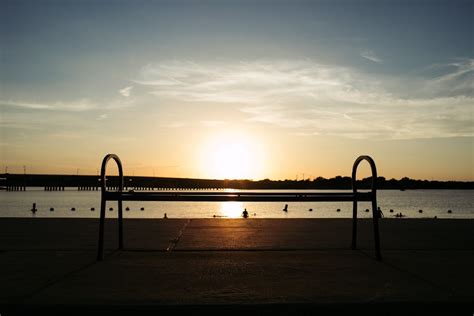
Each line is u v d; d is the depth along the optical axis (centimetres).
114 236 752
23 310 361
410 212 7638
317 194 593
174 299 379
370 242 692
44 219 1024
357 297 385
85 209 7688
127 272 485
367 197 586
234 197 593
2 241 699
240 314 362
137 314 360
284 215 6888
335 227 880
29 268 505
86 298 381
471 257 574
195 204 11212
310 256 578
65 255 584
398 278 458
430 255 588
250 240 707
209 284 433
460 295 390
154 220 998
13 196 15888
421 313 370
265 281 446
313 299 379
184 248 635
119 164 635
